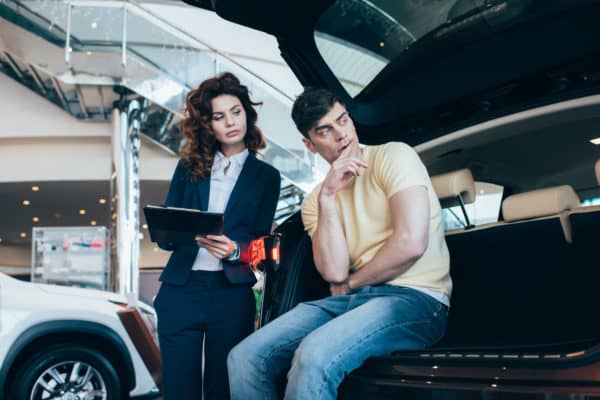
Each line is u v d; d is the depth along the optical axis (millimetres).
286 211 12297
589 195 2318
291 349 1797
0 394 3834
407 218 1741
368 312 1691
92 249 9984
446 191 2254
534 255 2088
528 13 1859
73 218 20266
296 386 1577
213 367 2180
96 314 4238
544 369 1271
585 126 2107
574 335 1948
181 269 2176
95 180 13664
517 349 1642
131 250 11000
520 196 2127
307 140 2010
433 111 2182
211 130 2271
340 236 1899
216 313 2164
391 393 1481
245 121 2283
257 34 15359
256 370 1776
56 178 13562
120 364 4344
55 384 4121
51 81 11773
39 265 9789
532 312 2068
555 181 2389
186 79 10836
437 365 1462
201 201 2260
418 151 2320
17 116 13156
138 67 10516
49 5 10328
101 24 10414
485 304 2174
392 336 1698
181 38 10914
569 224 2012
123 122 11555
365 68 2223
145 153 13742
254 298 2242
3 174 13562
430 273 1848
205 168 2277
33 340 4039
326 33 2191
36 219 20250
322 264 1918
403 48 2166
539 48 1905
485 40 2027
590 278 1973
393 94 2277
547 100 2014
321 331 1639
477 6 1915
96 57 10344
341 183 1879
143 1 14258
